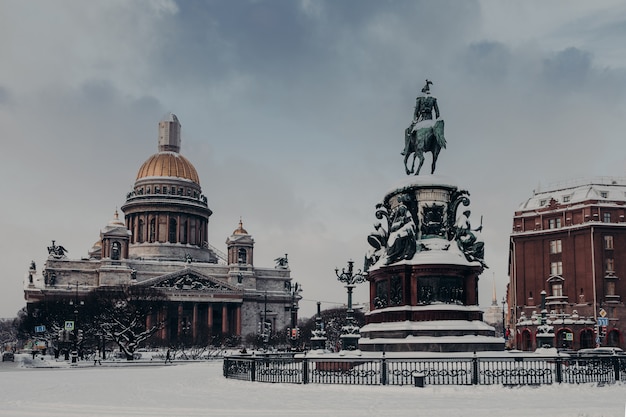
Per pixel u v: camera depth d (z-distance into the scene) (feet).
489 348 149.79
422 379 114.01
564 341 417.69
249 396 111.45
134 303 478.59
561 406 92.53
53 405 103.04
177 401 106.83
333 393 111.55
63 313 491.31
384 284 163.63
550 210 462.19
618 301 427.74
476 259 162.50
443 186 167.43
